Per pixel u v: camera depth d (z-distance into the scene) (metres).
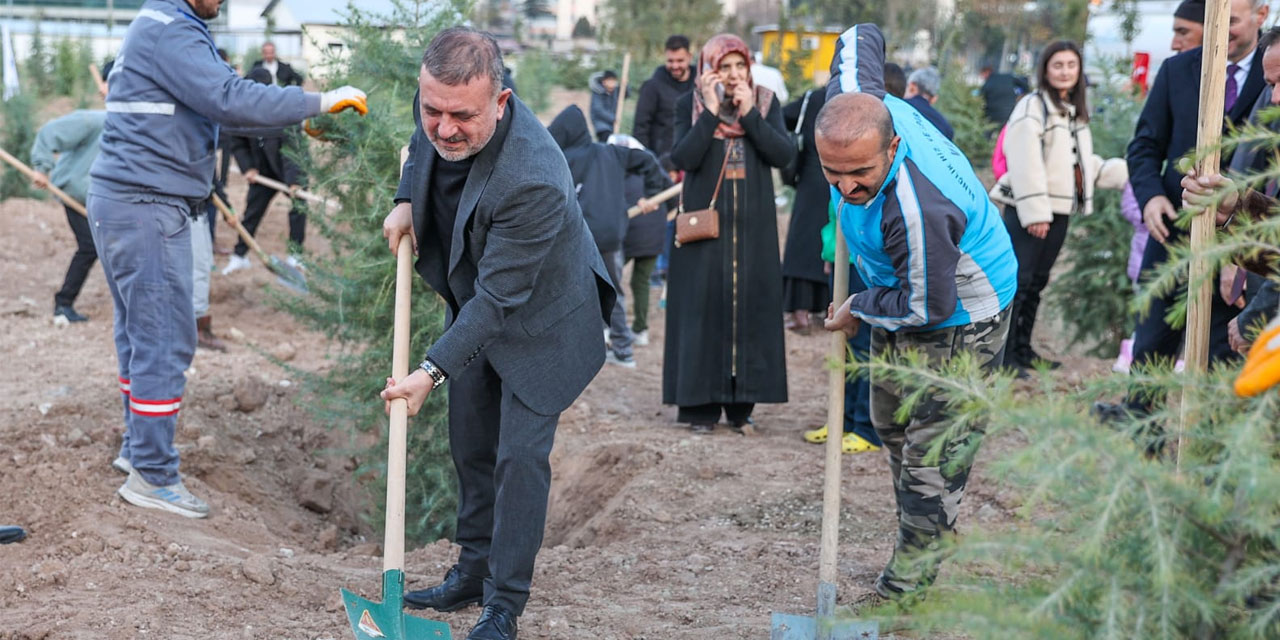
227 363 7.28
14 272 9.90
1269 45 3.72
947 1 20.42
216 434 5.80
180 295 4.64
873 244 3.32
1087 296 8.59
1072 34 19.72
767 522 4.89
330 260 5.56
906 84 6.54
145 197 4.48
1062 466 1.96
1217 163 2.91
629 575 4.20
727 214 6.12
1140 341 5.07
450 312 3.60
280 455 5.96
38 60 24.91
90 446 5.22
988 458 5.33
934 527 3.57
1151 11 11.88
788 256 8.05
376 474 5.88
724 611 3.81
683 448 5.88
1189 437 2.22
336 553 4.85
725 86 6.05
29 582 3.87
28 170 7.77
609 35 32.88
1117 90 8.88
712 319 6.19
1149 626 2.00
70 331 8.14
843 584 4.07
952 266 3.18
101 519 4.46
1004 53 20.22
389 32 5.64
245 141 9.52
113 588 3.88
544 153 3.15
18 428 5.37
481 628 3.31
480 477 3.67
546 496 3.39
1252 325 3.09
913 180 3.19
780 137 6.10
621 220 7.02
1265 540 2.05
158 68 4.38
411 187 3.39
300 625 3.63
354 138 5.23
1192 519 2.03
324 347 8.00
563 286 3.33
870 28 3.85
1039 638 1.97
